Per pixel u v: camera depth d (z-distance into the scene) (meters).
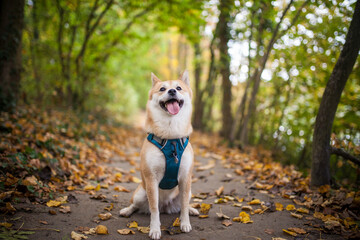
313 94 6.16
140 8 8.84
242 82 9.33
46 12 9.52
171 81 3.09
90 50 10.73
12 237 2.22
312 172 3.77
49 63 10.20
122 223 2.85
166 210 3.23
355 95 5.16
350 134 5.03
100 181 4.40
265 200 3.51
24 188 3.10
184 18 8.54
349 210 2.94
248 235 2.56
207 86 11.24
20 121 5.18
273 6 6.10
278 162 5.69
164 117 2.82
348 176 4.84
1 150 3.64
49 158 3.96
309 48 5.83
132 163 5.98
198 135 10.76
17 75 6.02
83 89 10.64
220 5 7.26
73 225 2.68
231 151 6.88
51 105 9.43
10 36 5.80
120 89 16.03
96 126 8.85
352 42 3.38
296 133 6.15
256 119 8.47
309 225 2.74
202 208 3.15
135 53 13.66
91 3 9.80
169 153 2.72
